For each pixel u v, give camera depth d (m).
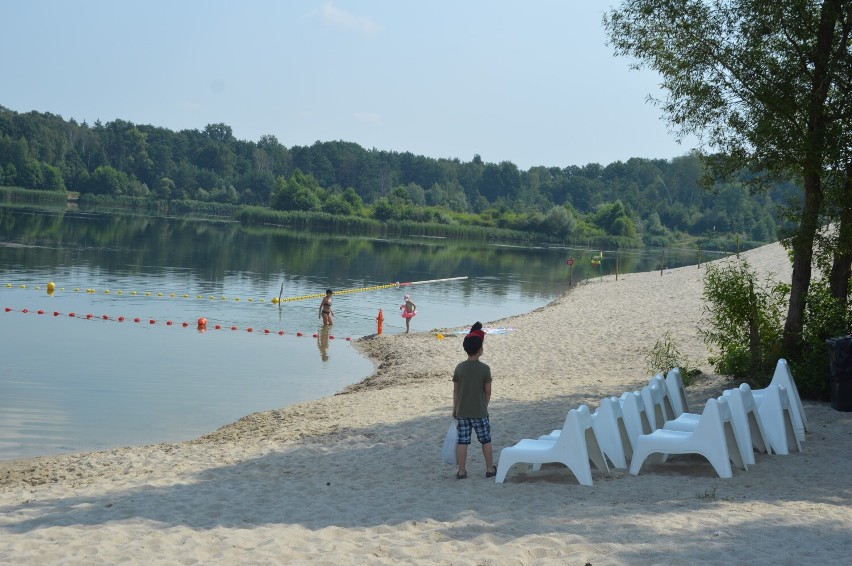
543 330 28.27
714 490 8.41
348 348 25.42
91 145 172.75
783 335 15.23
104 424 15.00
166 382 19.06
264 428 14.34
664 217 148.50
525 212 152.62
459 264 66.38
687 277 45.72
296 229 111.50
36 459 12.34
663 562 6.16
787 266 39.19
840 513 7.74
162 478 10.32
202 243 69.56
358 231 118.25
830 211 14.58
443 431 12.90
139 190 156.25
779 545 6.58
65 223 81.06
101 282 38.47
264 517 8.05
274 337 26.86
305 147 192.25
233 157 186.88
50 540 7.12
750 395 10.36
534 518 7.59
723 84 15.26
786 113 14.25
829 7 13.95
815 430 12.09
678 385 11.84
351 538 7.19
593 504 8.14
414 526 7.52
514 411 14.43
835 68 13.95
